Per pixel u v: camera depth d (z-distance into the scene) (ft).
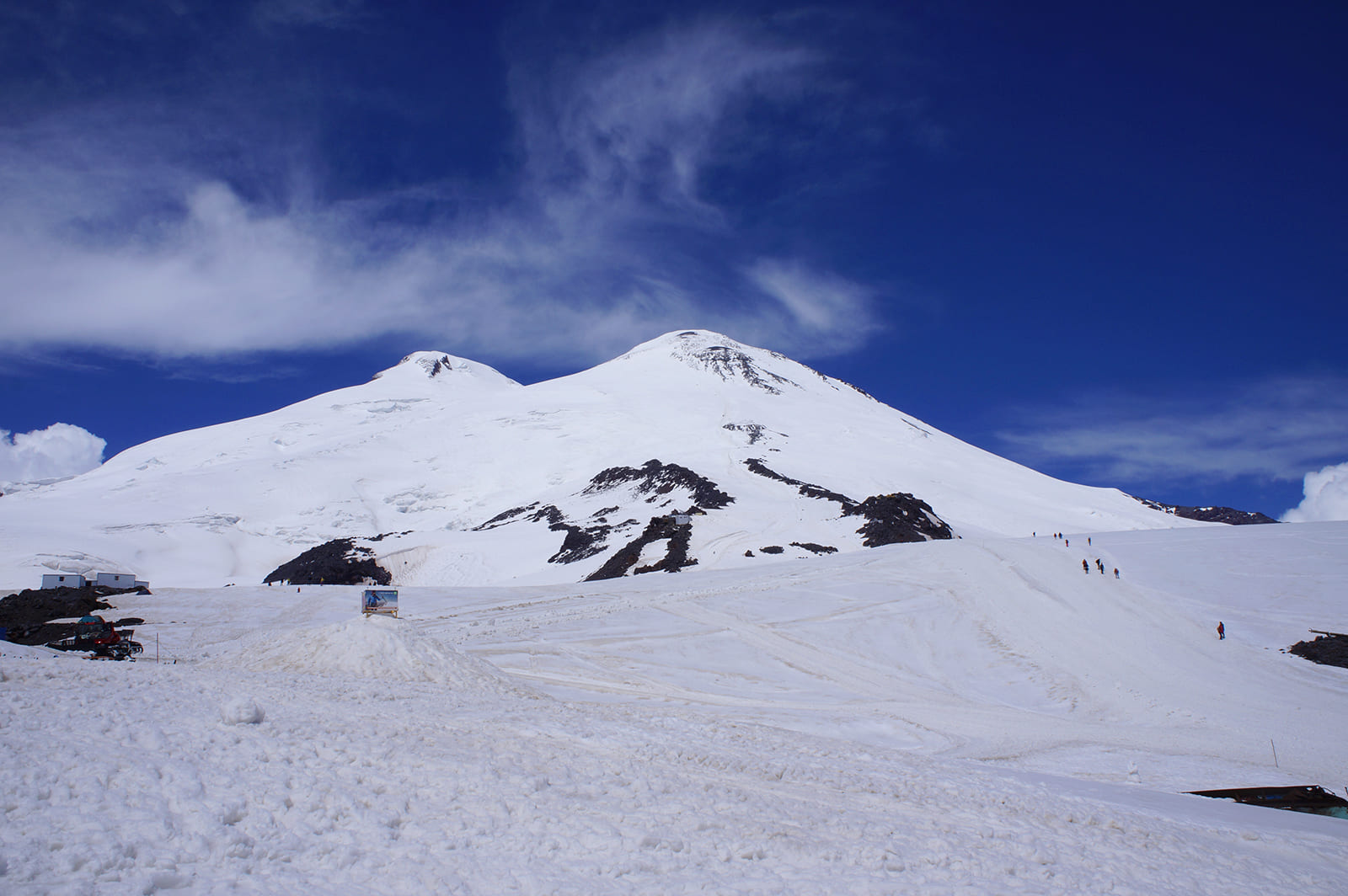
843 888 29.81
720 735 61.00
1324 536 201.67
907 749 83.56
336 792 33.76
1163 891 33.73
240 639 147.23
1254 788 64.23
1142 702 109.70
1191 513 538.06
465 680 78.38
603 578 260.83
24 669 54.13
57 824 26.20
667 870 29.99
